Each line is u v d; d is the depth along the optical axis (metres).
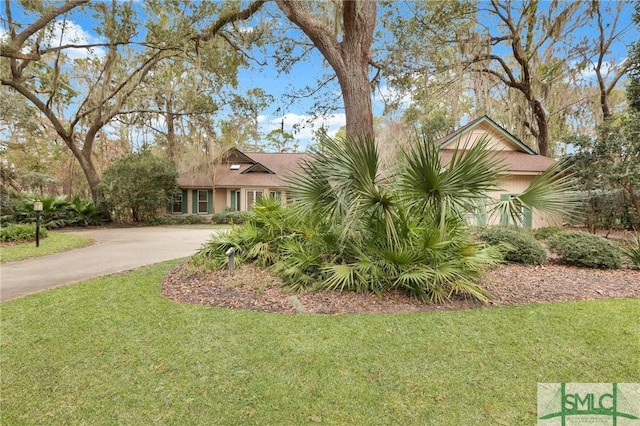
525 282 4.80
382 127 13.27
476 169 3.54
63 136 15.63
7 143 19.36
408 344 2.87
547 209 4.08
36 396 2.24
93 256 7.67
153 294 4.45
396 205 3.98
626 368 2.45
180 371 2.53
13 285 5.12
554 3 11.79
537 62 13.52
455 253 4.33
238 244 5.91
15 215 13.20
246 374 2.48
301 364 2.60
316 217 4.71
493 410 2.05
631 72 9.70
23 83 14.51
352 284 4.19
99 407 2.13
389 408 2.09
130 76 14.33
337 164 4.02
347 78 6.22
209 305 4.00
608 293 4.31
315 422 1.98
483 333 3.05
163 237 11.48
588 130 15.05
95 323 3.44
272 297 4.19
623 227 10.60
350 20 6.14
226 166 20.72
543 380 2.34
